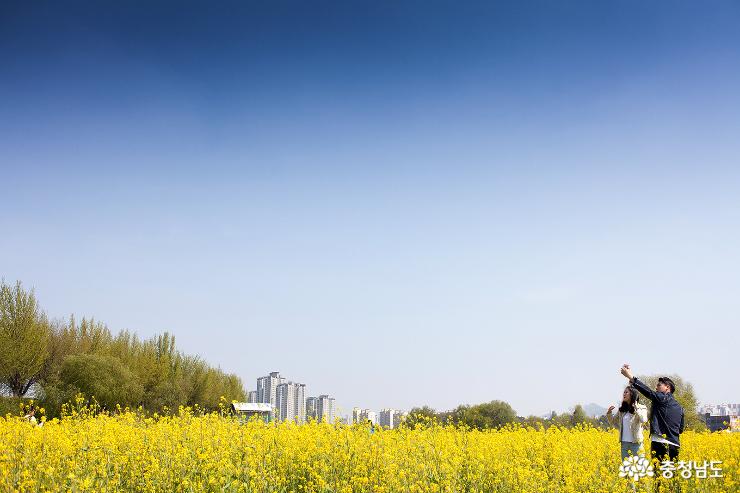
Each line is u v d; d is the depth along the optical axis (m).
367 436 14.76
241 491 11.57
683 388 57.75
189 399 80.75
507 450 16.02
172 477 11.88
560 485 12.80
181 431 15.12
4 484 10.31
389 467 12.41
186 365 86.75
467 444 16.11
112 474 12.02
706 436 18.62
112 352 72.50
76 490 10.54
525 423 21.84
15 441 13.50
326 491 11.93
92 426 15.21
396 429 17.03
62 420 17.84
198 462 12.56
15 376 58.34
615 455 15.55
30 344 58.38
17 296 59.19
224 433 14.76
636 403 13.92
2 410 42.62
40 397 55.72
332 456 13.45
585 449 16.62
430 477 12.56
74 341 68.00
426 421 18.48
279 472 12.88
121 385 59.88
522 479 12.60
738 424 18.73
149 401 72.00
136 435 14.59
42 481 10.91
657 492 12.05
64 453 13.16
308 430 15.09
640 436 13.75
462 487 12.52
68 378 57.78
